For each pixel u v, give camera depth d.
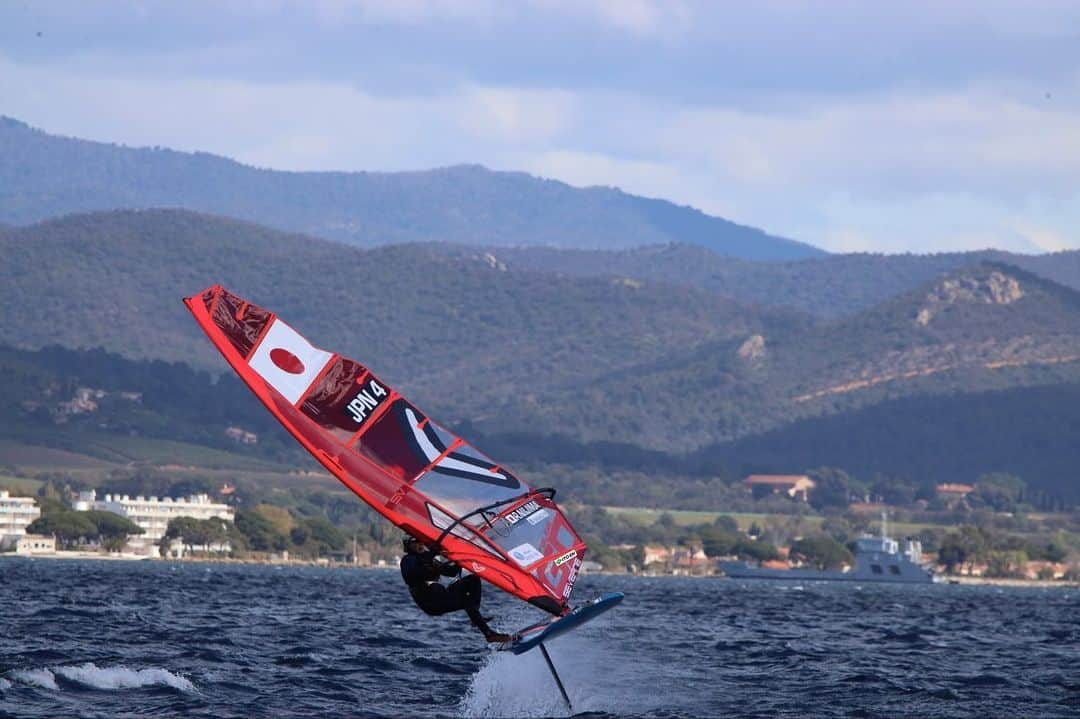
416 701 80.50
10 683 77.25
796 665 109.00
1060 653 133.12
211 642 111.81
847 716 80.25
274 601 198.62
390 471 64.06
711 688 90.62
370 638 121.88
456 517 63.31
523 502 64.88
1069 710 84.38
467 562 61.88
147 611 154.50
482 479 65.12
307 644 113.31
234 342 63.88
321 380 64.88
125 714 71.31
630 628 155.12
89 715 70.38
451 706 79.06
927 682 98.06
